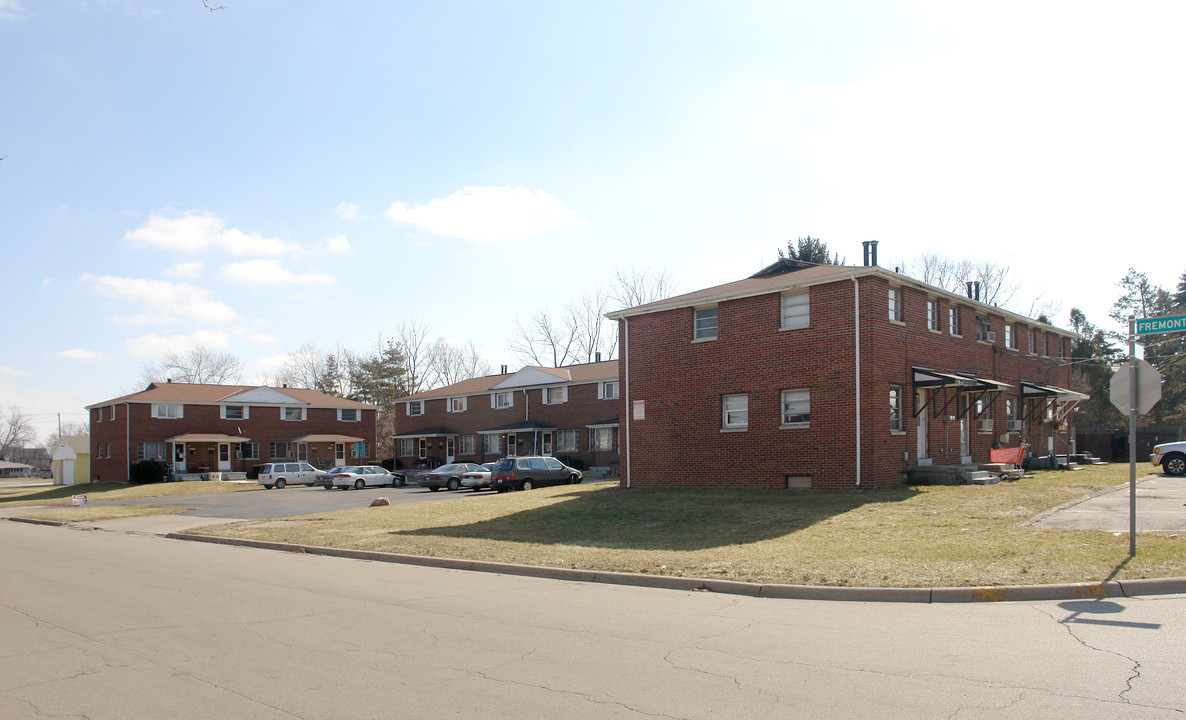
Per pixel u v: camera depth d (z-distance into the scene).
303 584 12.21
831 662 6.99
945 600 9.89
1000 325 30.98
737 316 25.77
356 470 44.91
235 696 6.25
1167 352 55.56
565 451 49.56
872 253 25.38
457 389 57.97
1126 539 12.68
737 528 16.97
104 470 57.56
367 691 6.32
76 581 12.70
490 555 14.77
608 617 9.27
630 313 28.44
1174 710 5.49
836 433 23.19
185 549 18.38
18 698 6.27
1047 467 30.12
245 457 58.75
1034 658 6.96
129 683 6.66
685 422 26.86
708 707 5.79
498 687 6.38
